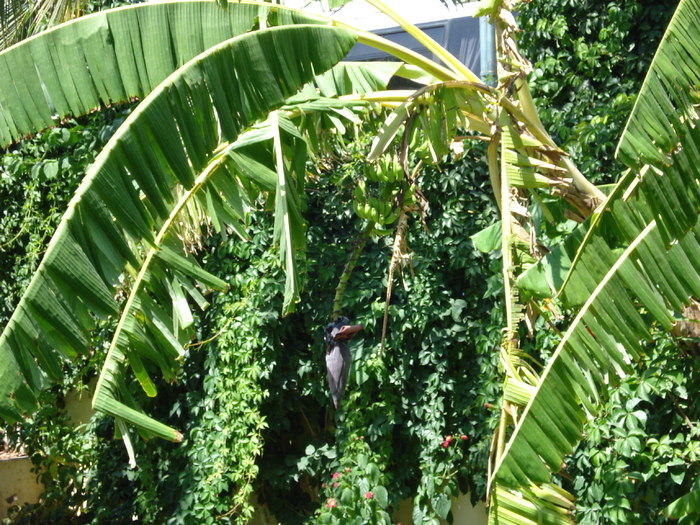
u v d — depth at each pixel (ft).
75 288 10.27
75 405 28.66
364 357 22.36
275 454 25.44
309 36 12.37
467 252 22.38
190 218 15.10
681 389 16.85
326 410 24.72
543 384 11.89
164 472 24.94
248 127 12.67
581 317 12.08
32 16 16.15
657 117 10.85
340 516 21.31
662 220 11.60
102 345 25.49
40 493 29.12
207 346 24.39
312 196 24.48
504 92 14.30
